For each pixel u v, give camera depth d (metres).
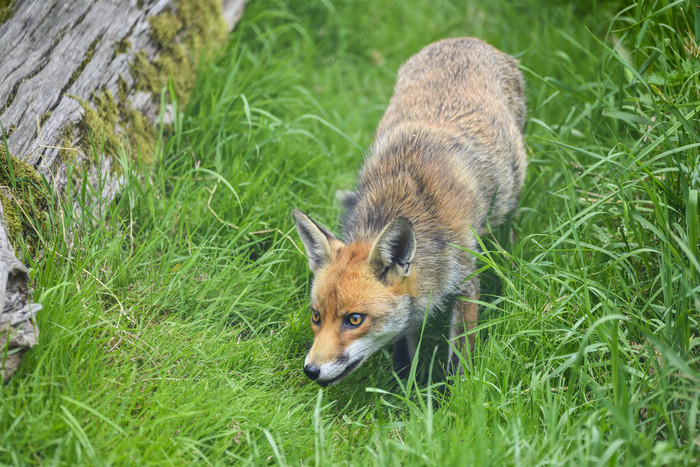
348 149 8.41
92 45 6.59
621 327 4.98
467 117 6.37
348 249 5.23
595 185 6.02
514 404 4.70
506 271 5.50
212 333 5.38
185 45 7.86
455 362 5.57
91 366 4.36
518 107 7.67
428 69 7.11
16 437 3.76
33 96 5.77
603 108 7.20
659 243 5.26
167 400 4.45
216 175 6.24
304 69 9.50
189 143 7.30
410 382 4.75
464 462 3.77
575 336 5.04
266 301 5.95
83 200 5.50
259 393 4.82
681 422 4.26
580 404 4.66
